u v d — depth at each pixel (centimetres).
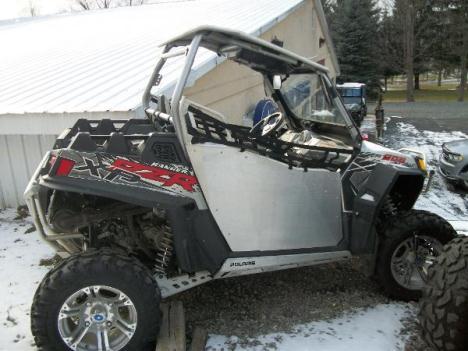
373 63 3391
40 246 491
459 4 3512
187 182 298
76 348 274
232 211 313
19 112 529
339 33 3312
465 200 767
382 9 3778
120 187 282
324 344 308
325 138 377
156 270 314
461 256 265
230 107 830
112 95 541
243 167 310
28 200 296
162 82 484
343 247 346
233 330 328
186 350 304
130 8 1806
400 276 360
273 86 389
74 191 275
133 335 278
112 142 293
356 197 341
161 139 293
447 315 254
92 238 314
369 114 2422
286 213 327
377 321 336
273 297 374
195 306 362
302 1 1293
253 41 308
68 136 366
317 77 352
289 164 323
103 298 277
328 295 376
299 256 334
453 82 5297
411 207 396
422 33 3822
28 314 355
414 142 1430
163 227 316
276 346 308
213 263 311
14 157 634
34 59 874
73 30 1280
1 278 417
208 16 1143
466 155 807
